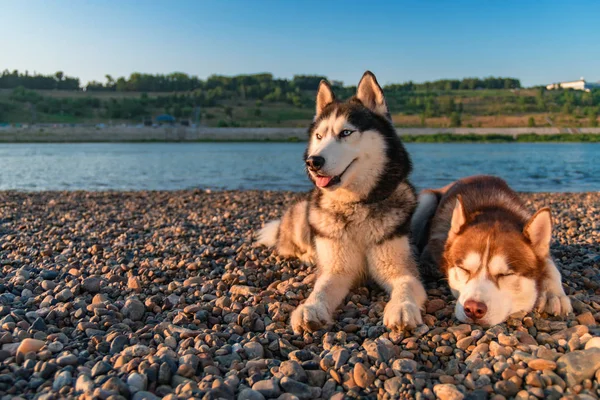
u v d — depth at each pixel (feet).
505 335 2.64
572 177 17.72
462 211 3.38
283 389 2.23
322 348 2.75
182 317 3.11
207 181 18.22
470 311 2.85
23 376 2.31
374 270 3.69
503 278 2.97
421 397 2.12
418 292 3.29
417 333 2.81
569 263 4.39
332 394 2.23
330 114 3.65
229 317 3.21
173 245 5.47
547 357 2.38
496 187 4.19
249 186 16.38
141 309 3.35
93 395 2.05
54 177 19.95
